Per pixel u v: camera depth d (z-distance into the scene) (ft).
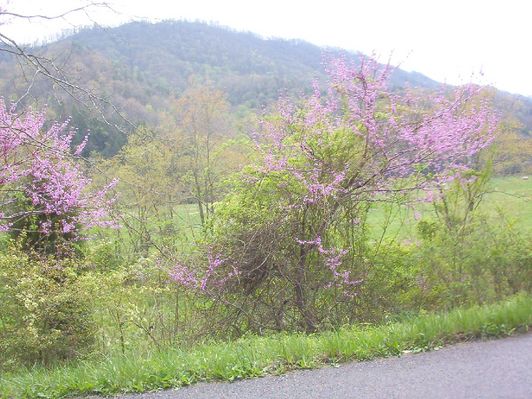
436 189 26.55
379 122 26.35
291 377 13.89
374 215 28.12
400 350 15.34
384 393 12.12
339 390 12.60
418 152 26.37
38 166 26.84
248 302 26.20
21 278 22.99
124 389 14.26
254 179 26.96
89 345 24.30
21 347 23.06
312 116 27.07
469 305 22.22
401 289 26.73
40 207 28.99
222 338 25.08
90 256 27.37
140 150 46.85
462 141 26.20
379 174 26.58
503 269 23.18
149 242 28.17
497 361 13.73
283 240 26.17
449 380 12.59
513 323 16.71
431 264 24.50
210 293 25.61
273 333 24.99
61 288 23.71
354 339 16.33
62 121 27.22
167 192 53.16
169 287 25.46
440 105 26.58
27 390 15.03
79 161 25.66
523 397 11.20
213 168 54.80
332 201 26.18
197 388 13.79
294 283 26.25
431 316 18.57
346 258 26.76
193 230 29.99
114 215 29.96
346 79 26.43
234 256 25.88
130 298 24.47
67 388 14.79
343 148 26.91
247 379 14.10
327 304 26.50
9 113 24.88
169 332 24.85
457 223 26.50
